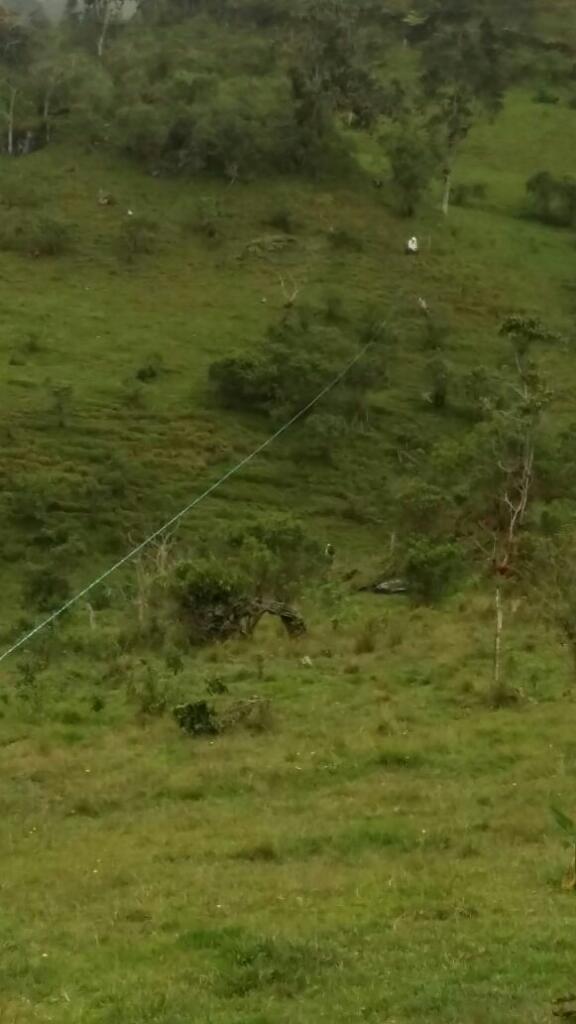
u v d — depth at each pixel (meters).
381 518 53.75
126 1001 8.98
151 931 10.88
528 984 8.78
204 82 94.62
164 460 57.44
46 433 58.28
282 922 10.72
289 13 122.94
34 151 92.88
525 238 85.50
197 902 11.71
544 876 11.85
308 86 90.31
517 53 126.25
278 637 31.84
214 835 14.69
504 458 34.25
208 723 21.00
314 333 66.12
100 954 10.27
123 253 78.62
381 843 13.87
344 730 20.34
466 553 36.28
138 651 31.44
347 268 78.12
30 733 21.83
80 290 74.44
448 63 113.75
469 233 84.50
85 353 66.81
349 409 61.50
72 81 99.00
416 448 59.12
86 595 41.28
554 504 36.94
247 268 77.81
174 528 48.81
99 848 14.34
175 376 65.19
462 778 17.16
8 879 13.11
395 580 39.91
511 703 21.97
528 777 16.91
